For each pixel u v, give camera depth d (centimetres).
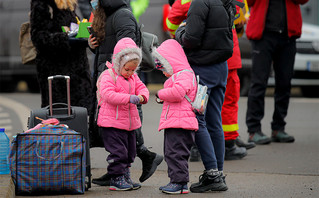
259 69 1977
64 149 1227
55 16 1506
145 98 1294
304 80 2989
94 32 1386
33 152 1217
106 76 1287
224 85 1360
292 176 1508
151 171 1380
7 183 1220
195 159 1706
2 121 2466
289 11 1959
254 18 1970
